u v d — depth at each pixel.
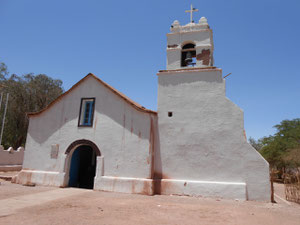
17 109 28.64
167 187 11.09
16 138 29.48
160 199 9.80
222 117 11.33
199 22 13.17
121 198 9.66
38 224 5.73
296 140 23.47
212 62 13.43
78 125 12.73
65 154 12.52
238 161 10.66
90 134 12.42
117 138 11.96
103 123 12.38
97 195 10.19
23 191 10.55
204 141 11.31
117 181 11.27
